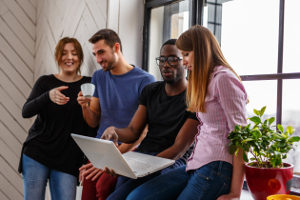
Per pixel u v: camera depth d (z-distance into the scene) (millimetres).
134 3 2363
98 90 2096
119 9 2293
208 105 1307
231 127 1228
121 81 2029
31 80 3252
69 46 2236
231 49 1893
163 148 1642
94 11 2379
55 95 2008
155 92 1781
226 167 1252
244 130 1216
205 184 1263
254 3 1778
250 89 1801
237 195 1233
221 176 1246
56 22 2859
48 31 2982
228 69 1309
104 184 1690
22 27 3188
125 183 1597
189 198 1295
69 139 2139
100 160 1506
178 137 1570
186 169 1407
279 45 1679
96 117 2127
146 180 1610
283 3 1657
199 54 1330
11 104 3139
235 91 1234
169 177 1470
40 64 3111
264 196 1230
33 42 3254
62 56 2240
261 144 1226
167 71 1641
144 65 2387
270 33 1718
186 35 1375
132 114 1995
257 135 1215
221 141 1273
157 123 1704
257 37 1772
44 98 2064
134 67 2078
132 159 1531
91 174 1760
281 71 1674
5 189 3111
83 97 1888
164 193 1400
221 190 1253
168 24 2273
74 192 2166
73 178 2146
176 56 1636
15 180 3150
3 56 3100
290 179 1244
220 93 1243
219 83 1249
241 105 1243
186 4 2143
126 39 2334
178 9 2199
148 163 1456
